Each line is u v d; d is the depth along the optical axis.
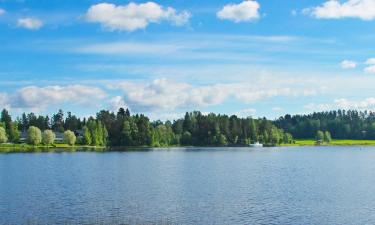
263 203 68.69
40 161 155.62
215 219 57.38
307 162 168.25
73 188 84.25
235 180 101.06
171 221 55.91
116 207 64.38
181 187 87.06
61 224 53.66
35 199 70.69
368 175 115.62
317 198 74.00
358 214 61.03
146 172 119.81
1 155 188.25
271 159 184.38
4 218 56.56
